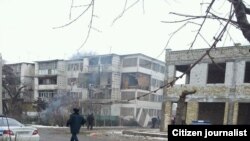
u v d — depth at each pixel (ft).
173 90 88.58
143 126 149.38
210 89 82.64
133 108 148.66
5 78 135.54
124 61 157.07
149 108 156.25
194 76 85.40
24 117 127.03
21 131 36.55
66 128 98.84
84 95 160.15
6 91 136.56
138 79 150.30
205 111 94.38
